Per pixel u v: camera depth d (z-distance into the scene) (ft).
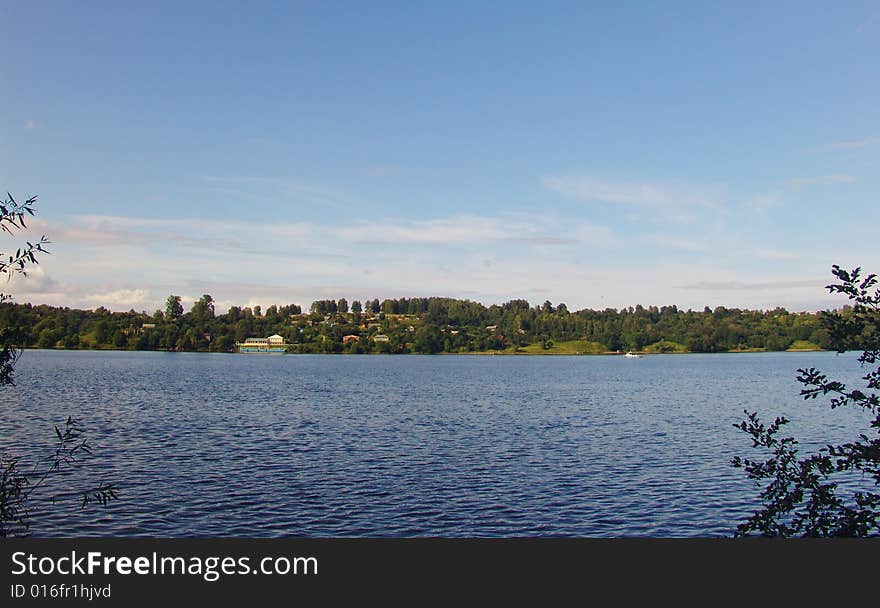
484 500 89.04
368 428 161.48
